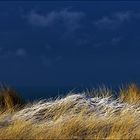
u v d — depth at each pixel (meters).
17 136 10.15
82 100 13.12
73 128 10.85
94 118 11.55
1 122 11.57
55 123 11.32
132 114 11.95
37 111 12.60
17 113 12.74
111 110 12.68
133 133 10.59
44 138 9.95
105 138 9.99
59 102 12.92
